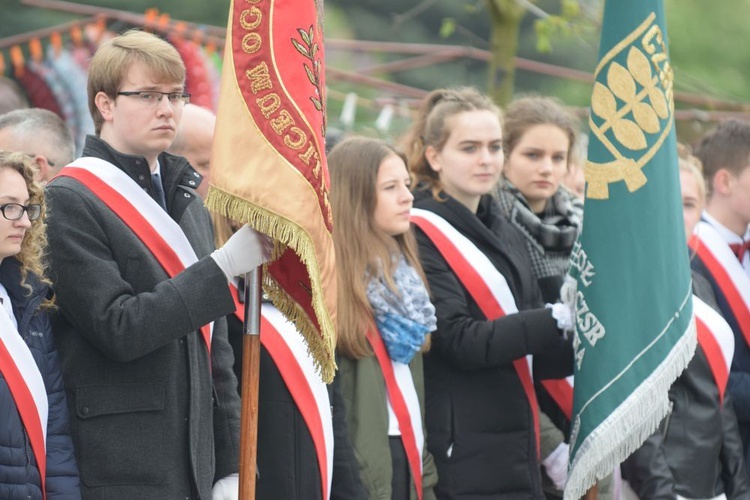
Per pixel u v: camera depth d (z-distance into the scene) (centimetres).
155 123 1395
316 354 1411
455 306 1694
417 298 1647
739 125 2039
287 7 1366
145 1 3897
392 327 1623
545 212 1898
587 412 1642
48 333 1348
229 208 1343
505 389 1703
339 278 1628
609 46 1652
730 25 4531
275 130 1346
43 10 3659
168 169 1462
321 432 1543
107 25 2917
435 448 1691
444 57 3531
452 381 1700
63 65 2758
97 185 1380
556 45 4703
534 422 1728
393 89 3366
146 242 1388
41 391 1312
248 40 1360
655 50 1647
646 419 1630
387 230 1652
